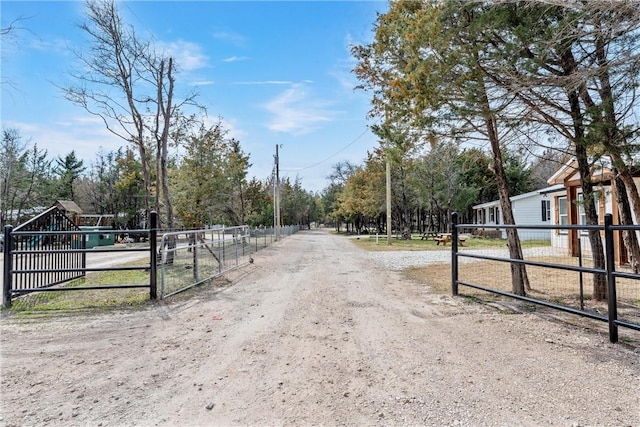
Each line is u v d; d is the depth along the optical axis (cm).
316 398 273
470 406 257
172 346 393
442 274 909
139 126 1211
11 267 586
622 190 609
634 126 462
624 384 285
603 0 343
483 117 532
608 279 385
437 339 405
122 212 3631
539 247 1494
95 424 241
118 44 1139
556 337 402
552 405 256
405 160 1485
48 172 3759
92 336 428
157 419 247
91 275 929
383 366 332
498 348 371
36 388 294
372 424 237
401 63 612
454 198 2728
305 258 1352
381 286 750
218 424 240
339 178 5500
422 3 546
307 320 493
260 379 308
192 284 761
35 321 493
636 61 398
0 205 2795
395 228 4038
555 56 476
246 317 512
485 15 445
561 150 607
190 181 1742
